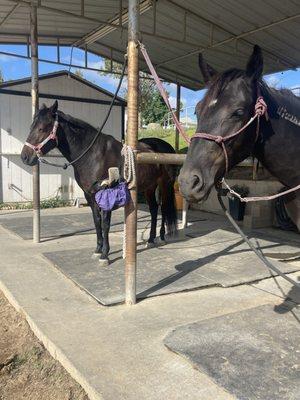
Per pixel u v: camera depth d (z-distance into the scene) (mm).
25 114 9812
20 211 9227
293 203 2139
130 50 3219
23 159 4953
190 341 2756
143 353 2646
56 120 4770
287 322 3094
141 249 5449
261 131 1973
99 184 4758
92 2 6008
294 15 5801
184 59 8570
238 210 7793
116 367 2473
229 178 8844
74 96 10359
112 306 3475
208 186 1851
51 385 2465
